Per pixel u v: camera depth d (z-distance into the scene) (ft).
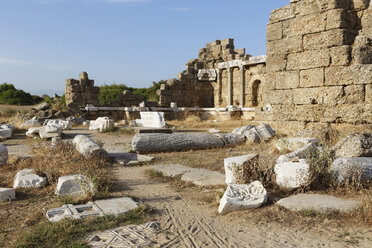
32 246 13.79
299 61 40.70
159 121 68.18
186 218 17.39
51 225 15.83
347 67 36.24
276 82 43.45
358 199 18.06
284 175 20.61
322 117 38.45
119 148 43.21
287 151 32.83
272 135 43.65
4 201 20.54
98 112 93.56
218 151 39.52
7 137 54.39
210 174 26.68
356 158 22.04
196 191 22.81
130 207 18.51
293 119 41.70
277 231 15.08
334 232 14.57
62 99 131.54
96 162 31.14
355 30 38.06
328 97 37.93
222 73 113.39
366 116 34.83
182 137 41.06
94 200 20.04
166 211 18.60
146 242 14.08
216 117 104.01
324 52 38.01
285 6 42.45
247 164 21.63
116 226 16.03
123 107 97.96
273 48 43.68
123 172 29.58
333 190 19.94
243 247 13.66
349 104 36.19
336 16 36.88
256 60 97.60
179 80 114.11
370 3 37.14
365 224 15.10
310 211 16.62
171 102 111.86
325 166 21.43
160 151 39.55
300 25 40.29
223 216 17.42
